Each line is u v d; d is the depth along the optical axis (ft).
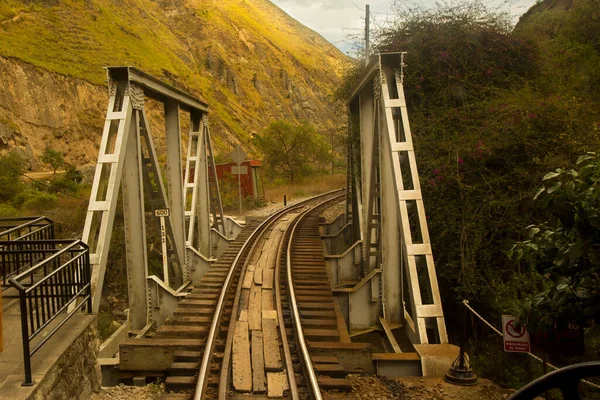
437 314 27.43
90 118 179.11
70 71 187.01
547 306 17.92
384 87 33.83
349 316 37.83
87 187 107.55
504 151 39.17
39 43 197.16
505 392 21.48
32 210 74.33
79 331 19.71
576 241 15.67
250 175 108.78
